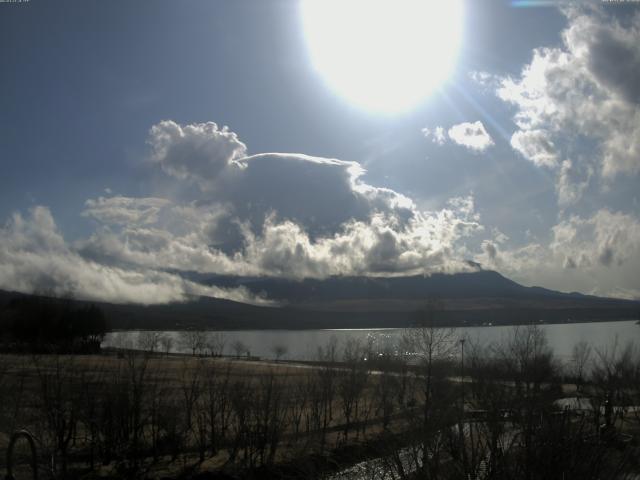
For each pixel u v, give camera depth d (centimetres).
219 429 6694
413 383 7569
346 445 5531
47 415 5272
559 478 2138
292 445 6200
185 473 5425
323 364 10300
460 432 2444
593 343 17638
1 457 4800
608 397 5072
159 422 6128
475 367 6925
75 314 19075
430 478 2367
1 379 5784
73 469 5356
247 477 5291
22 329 17362
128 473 5397
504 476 2239
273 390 7444
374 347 10631
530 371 5722
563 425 2247
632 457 2223
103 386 6462
